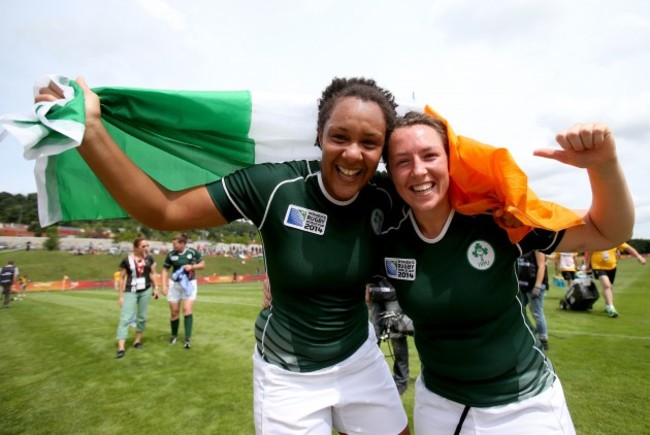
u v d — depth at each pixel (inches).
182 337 267.3
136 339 239.6
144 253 241.1
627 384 145.3
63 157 76.7
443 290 61.6
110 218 81.4
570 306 335.6
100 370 190.9
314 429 70.7
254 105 84.7
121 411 139.4
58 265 1756.9
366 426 75.9
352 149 59.8
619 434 108.6
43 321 364.2
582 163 55.0
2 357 225.8
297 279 67.7
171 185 85.0
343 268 67.8
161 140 81.2
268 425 71.2
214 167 88.3
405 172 61.0
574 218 62.0
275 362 72.2
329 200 67.2
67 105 53.9
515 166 58.1
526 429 60.4
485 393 61.8
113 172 57.9
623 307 343.9
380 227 71.4
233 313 382.3
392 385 80.1
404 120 63.5
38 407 145.1
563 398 64.1
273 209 67.7
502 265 61.6
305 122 88.2
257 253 3011.8
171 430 123.6
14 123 50.8
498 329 61.8
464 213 61.7
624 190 57.4
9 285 574.6
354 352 74.5
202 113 80.4
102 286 1418.6
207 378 175.0
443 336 64.0
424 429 69.2
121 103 73.6
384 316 145.4
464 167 60.7
